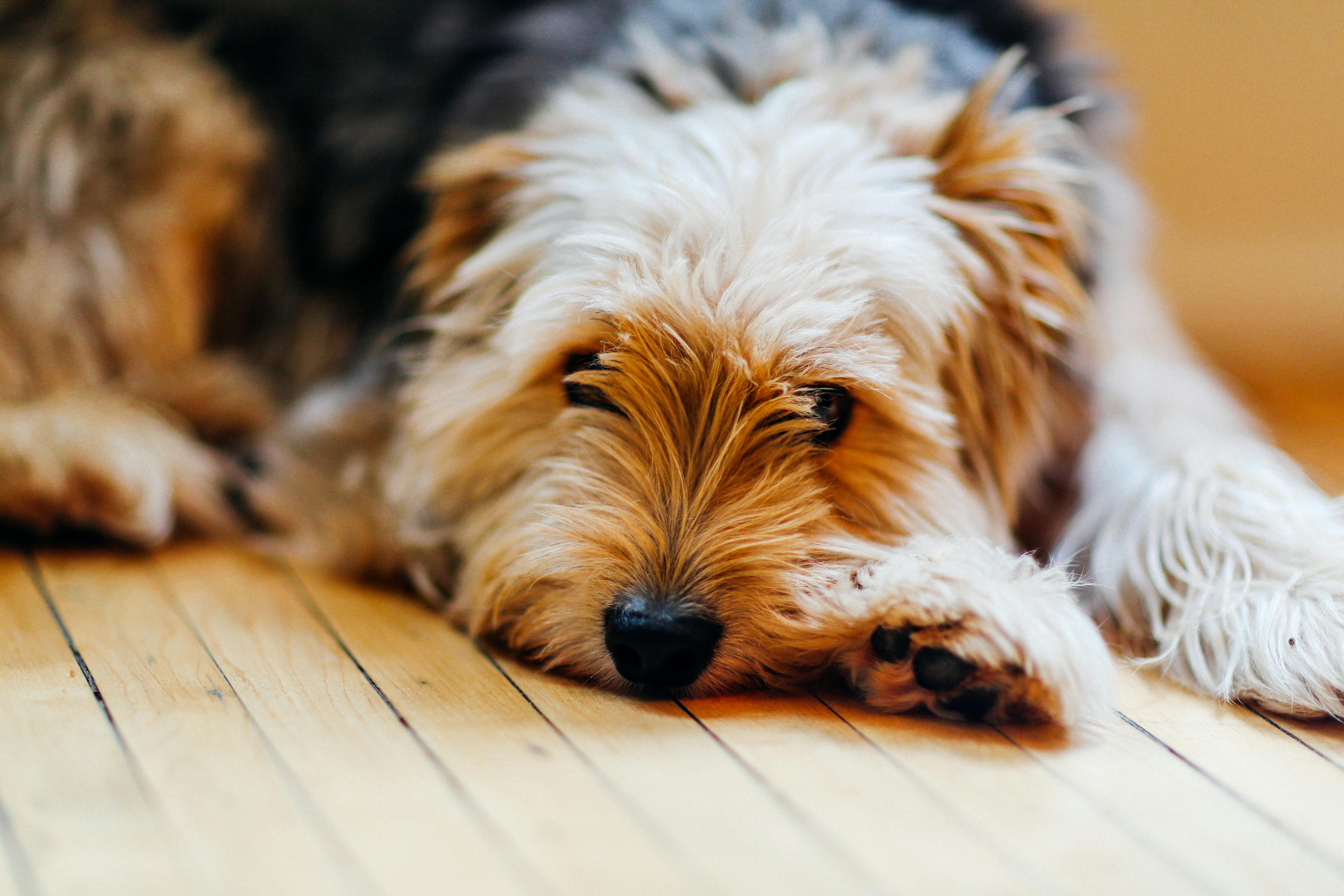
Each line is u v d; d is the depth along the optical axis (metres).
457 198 0.83
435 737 0.70
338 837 0.64
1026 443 0.82
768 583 0.73
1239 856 0.65
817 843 0.65
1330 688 0.73
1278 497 0.79
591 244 0.75
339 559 0.86
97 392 0.93
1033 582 0.74
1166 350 0.96
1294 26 1.40
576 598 0.74
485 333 0.81
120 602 0.81
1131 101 0.93
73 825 0.64
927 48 0.85
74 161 0.93
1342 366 1.27
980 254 0.80
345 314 0.99
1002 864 0.64
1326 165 1.44
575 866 0.63
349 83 1.00
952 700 0.72
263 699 0.72
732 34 0.85
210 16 1.02
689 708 0.73
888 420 0.77
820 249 0.74
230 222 0.99
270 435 0.97
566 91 0.84
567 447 0.77
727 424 0.74
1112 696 0.73
